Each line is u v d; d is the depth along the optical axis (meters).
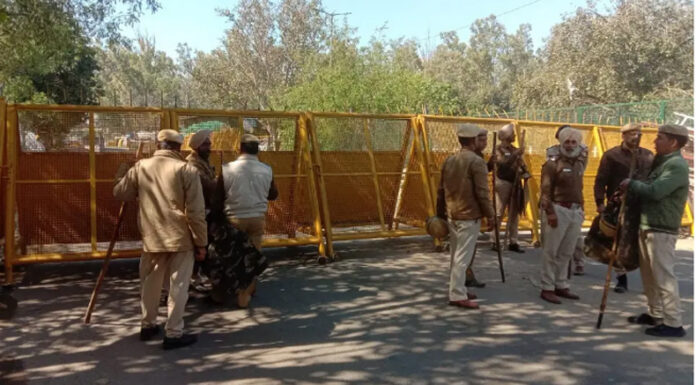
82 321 5.16
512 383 3.95
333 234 7.97
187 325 5.13
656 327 4.92
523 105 27.95
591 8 26.47
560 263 6.03
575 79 25.42
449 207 5.66
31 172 6.61
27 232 6.55
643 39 24.27
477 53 65.69
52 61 13.61
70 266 7.17
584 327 5.12
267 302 5.83
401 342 4.72
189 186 4.51
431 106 16.92
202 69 35.19
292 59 31.03
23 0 10.98
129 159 6.98
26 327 5.00
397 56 19.14
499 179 8.36
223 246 5.37
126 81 66.88
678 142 4.82
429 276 6.91
